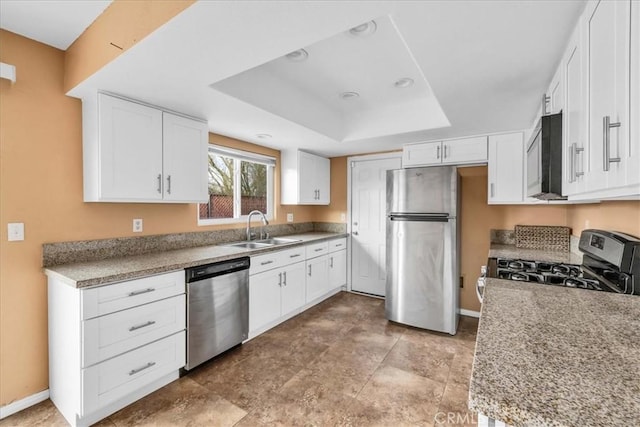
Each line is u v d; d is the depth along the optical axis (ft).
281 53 4.78
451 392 6.49
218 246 9.55
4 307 5.74
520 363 2.31
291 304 10.47
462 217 11.22
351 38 6.11
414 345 8.71
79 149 6.68
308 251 11.37
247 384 6.74
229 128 9.21
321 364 7.62
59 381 5.82
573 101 4.00
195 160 8.00
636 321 3.19
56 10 5.12
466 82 5.83
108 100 6.28
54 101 6.30
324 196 14.06
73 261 6.62
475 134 9.82
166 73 5.45
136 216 7.80
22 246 5.94
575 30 3.95
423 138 10.44
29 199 6.02
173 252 8.23
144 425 5.49
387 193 10.51
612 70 2.71
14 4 4.95
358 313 11.30
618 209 5.51
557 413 1.75
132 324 5.88
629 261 4.32
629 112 2.38
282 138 10.51
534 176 5.67
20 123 5.88
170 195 7.41
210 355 7.41
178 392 6.43
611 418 1.70
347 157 14.10
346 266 14.16
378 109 10.19
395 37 6.07
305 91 8.86
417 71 7.53
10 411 5.77
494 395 1.93
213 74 5.50
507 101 6.81
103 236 7.15
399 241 10.19
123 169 6.52
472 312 11.14
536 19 3.87
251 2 3.57
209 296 7.36
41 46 6.12
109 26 5.02
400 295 10.16
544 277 5.67
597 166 3.07
